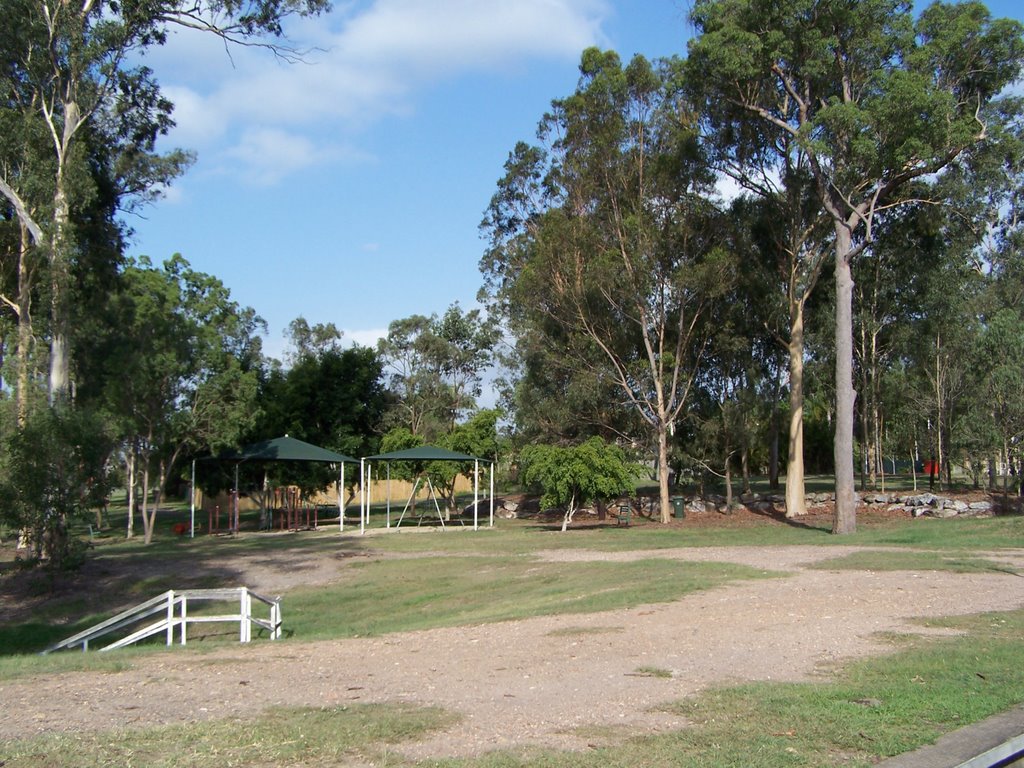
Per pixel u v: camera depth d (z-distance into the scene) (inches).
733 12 1133.1
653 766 219.3
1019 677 312.7
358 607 728.3
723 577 631.2
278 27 967.0
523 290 1421.0
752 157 1315.2
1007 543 839.1
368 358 1852.9
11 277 1206.3
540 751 232.7
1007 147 1051.9
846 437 1074.7
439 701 295.6
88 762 225.0
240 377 1417.3
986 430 1270.9
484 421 1608.0
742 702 282.8
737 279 1341.0
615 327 1455.5
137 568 946.7
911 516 1302.9
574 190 1381.6
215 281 1473.9
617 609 516.7
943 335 1421.0
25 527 847.1
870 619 444.5
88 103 1018.1
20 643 677.9
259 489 1675.7
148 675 360.8
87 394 1251.2
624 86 1312.7
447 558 972.6
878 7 1051.3
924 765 221.0
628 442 1509.6
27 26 960.9
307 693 314.0
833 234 1395.2
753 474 2470.5
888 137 1030.4
